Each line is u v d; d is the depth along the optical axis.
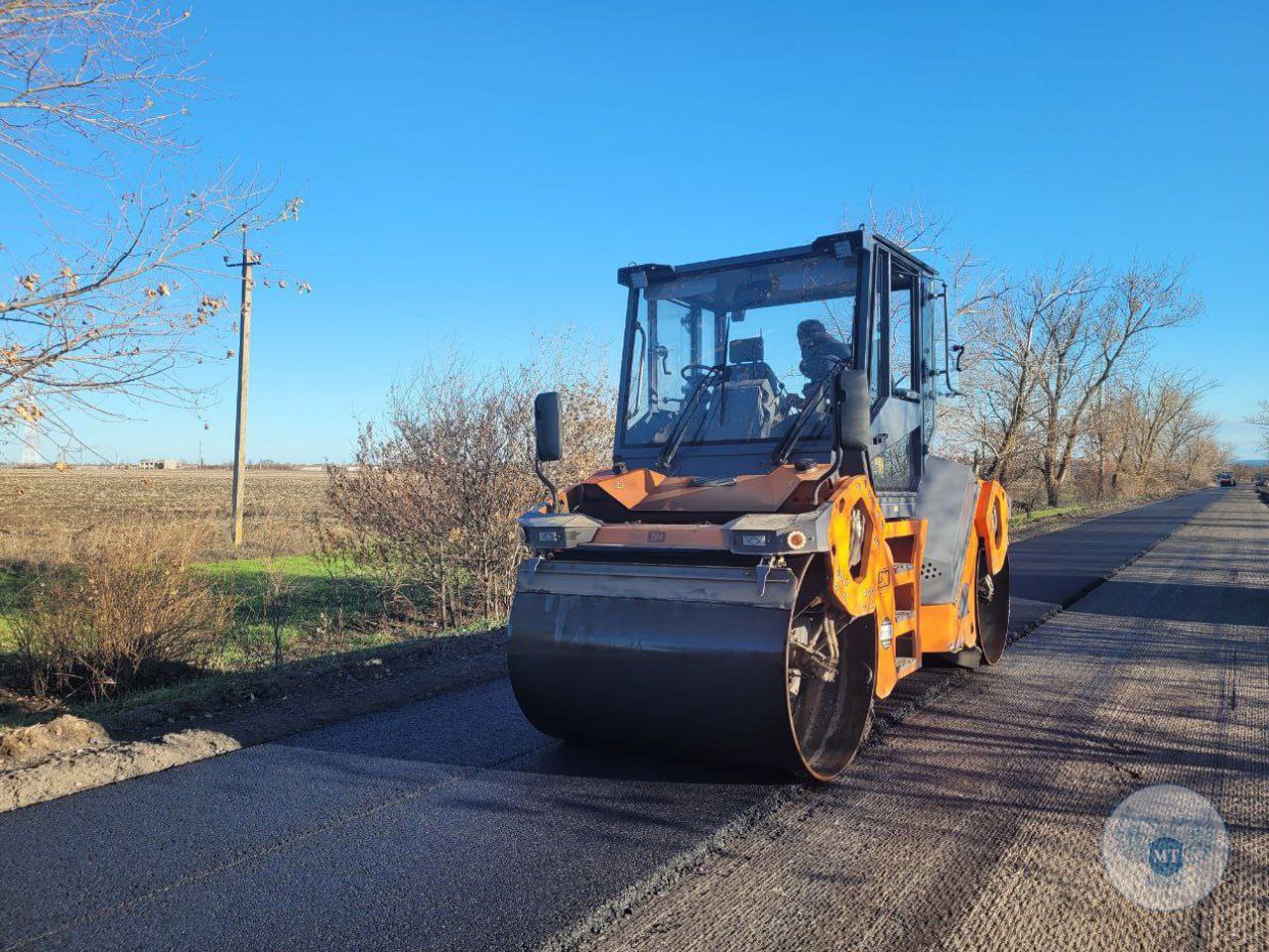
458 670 6.78
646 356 5.52
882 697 4.80
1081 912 3.09
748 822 3.89
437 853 3.56
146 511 10.62
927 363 5.99
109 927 2.98
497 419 10.17
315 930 2.95
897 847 3.64
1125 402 42.91
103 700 6.68
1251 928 2.99
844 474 4.73
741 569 4.18
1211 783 4.40
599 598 4.43
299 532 18.11
